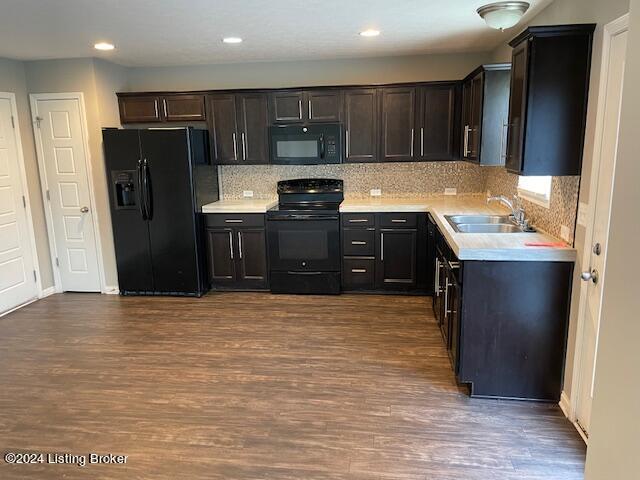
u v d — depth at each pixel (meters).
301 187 5.33
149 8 3.04
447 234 3.32
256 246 5.00
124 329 4.12
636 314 0.91
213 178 5.30
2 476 2.29
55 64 4.76
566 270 2.70
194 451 2.45
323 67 5.11
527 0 2.97
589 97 2.48
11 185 4.71
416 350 3.57
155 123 5.16
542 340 2.80
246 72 5.21
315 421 2.69
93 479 2.26
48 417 2.79
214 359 3.50
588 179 2.48
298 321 4.21
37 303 4.88
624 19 2.10
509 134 2.93
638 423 0.91
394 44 4.35
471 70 4.91
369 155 4.94
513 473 2.24
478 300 2.81
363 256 4.85
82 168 4.95
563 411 2.76
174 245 4.88
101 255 5.10
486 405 2.83
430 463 2.32
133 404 2.91
